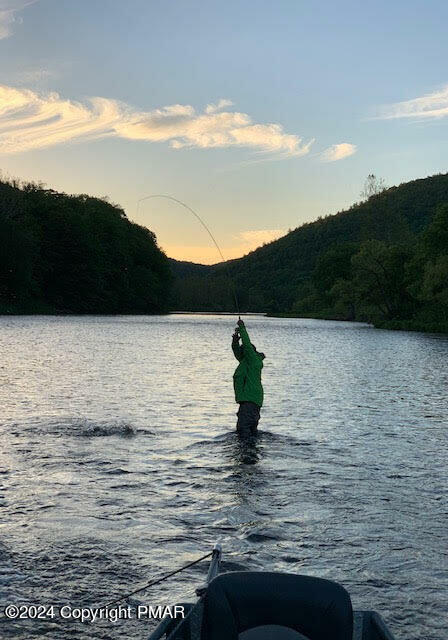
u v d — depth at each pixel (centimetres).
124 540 717
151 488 918
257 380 1305
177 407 1656
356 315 13412
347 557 680
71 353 3397
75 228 12181
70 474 981
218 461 1084
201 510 824
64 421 1410
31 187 12950
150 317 12144
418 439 1300
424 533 755
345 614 383
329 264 15000
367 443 1252
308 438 1291
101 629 531
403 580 628
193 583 612
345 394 1997
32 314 10756
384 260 9788
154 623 541
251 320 12625
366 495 902
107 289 13388
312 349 4325
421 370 2861
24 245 10262
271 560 667
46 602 573
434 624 545
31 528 749
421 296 7850
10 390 1898
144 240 15075
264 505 848
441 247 8488
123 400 1758
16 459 1062
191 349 3938
